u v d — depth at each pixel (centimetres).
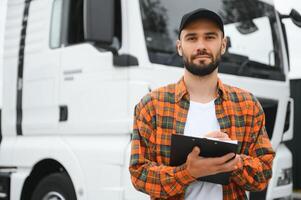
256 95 462
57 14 476
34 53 498
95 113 426
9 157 523
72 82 450
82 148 438
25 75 507
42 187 493
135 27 404
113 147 411
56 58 470
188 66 230
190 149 213
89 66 434
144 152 235
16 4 530
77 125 443
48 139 479
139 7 410
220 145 207
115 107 409
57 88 467
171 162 223
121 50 408
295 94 738
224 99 233
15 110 520
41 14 495
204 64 228
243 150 234
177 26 430
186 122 230
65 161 452
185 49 232
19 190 505
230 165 212
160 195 226
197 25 229
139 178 229
